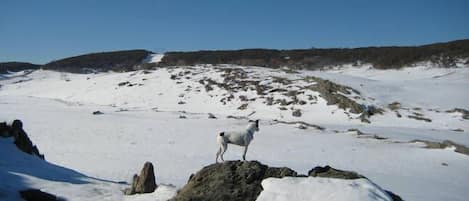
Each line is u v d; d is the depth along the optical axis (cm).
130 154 2620
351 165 2514
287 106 5197
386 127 4266
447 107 5022
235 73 6744
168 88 6372
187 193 992
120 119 4256
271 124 4081
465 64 8131
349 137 3500
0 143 1577
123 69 10569
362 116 4706
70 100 6544
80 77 9162
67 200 1105
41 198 1060
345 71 9100
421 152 2969
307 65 9906
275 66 9994
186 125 3928
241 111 5219
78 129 3619
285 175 989
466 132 4084
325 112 4931
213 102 5638
